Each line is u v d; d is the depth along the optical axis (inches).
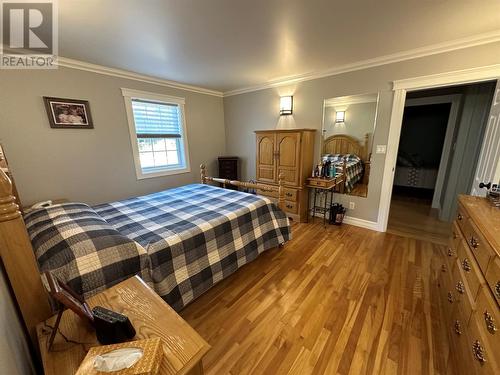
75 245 47.0
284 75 128.7
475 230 49.4
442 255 94.3
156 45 84.8
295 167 129.6
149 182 135.5
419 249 99.6
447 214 133.0
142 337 28.1
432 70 91.5
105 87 110.2
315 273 83.4
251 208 86.4
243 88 157.9
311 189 141.6
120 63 103.7
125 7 60.1
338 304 67.6
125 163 122.4
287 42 84.4
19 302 30.2
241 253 78.4
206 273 66.2
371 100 110.8
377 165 114.4
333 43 85.7
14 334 27.8
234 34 77.1
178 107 146.3
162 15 64.6
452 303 55.4
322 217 141.3
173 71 117.1
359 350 52.7
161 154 143.3
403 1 59.3
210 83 143.9
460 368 43.6
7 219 28.0
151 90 129.5
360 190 123.6
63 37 76.2
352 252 97.9
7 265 28.7
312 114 131.4
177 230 65.4
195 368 27.4
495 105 78.8
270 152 138.8
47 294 32.8
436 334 56.5
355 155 121.5
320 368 48.9
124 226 68.9
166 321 30.7
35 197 94.4
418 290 72.9
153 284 54.0
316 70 119.3
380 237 112.0
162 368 24.1
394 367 48.7
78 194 106.6
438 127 183.6
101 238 50.4
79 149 104.7
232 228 77.0
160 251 56.8
